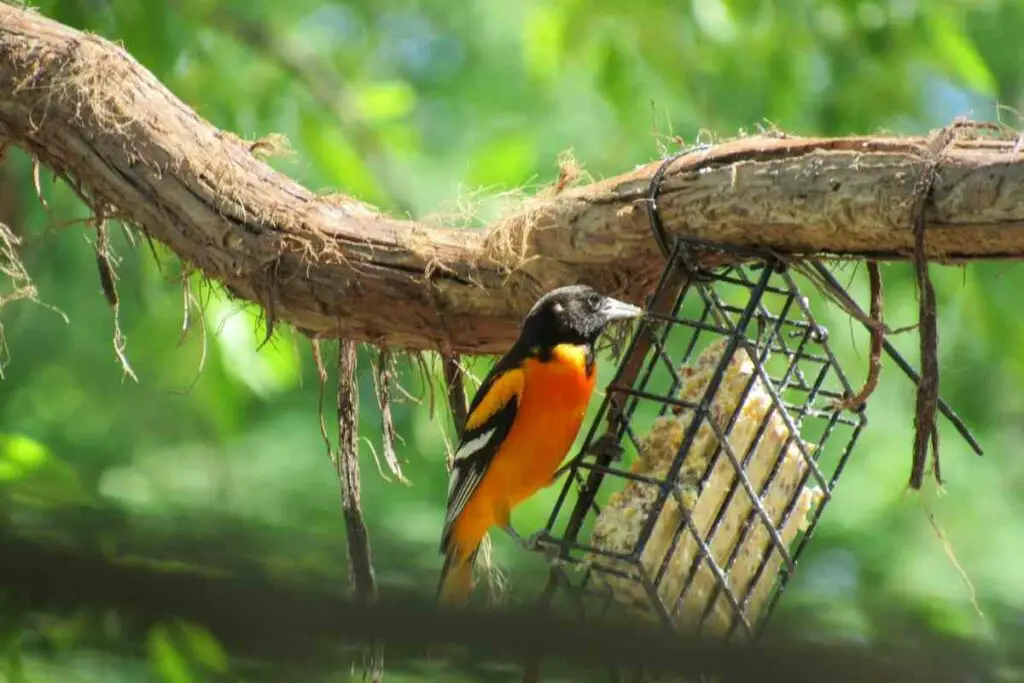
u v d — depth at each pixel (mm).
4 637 8156
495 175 17094
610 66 16094
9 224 15062
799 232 7414
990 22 18203
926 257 6891
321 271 8875
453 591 9023
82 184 9328
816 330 8109
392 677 4512
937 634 8117
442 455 18109
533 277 8797
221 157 9008
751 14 15148
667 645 4211
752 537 8086
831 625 8703
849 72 15883
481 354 9531
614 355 9234
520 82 20609
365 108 18016
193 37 15898
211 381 14984
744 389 7812
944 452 18031
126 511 6020
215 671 8703
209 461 18438
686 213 7867
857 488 17766
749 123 16312
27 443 10031
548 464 8805
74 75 8938
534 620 4227
